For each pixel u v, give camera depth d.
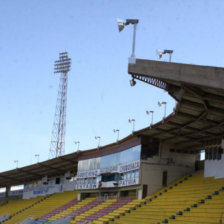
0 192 105.31
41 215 62.94
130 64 21.81
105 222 41.22
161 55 23.80
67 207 59.81
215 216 28.17
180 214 32.22
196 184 39.56
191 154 46.50
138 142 44.97
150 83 23.98
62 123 91.31
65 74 92.31
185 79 18.97
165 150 45.25
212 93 22.70
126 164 47.56
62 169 71.44
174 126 38.06
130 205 43.91
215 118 31.91
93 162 56.91
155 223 33.69
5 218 74.56
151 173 44.12
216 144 39.19
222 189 33.56
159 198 40.97
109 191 53.31
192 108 30.00
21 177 85.19
